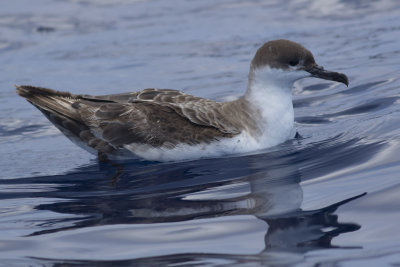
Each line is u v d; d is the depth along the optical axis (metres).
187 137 11.93
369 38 19.23
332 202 8.91
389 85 14.93
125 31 22.09
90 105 12.55
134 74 17.89
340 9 22.91
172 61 18.92
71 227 8.90
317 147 11.82
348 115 13.66
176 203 9.58
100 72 18.27
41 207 9.93
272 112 12.41
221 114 12.21
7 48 20.91
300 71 12.30
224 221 8.66
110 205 9.76
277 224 8.35
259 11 23.55
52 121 12.58
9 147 13.80
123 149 12.30
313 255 7.41
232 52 19.27
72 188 10.87
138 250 7.93
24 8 24.89
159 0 25.92
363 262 7.10
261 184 10.11
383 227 7.91
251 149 12.16
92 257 7.81
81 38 21.58
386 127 12.01
